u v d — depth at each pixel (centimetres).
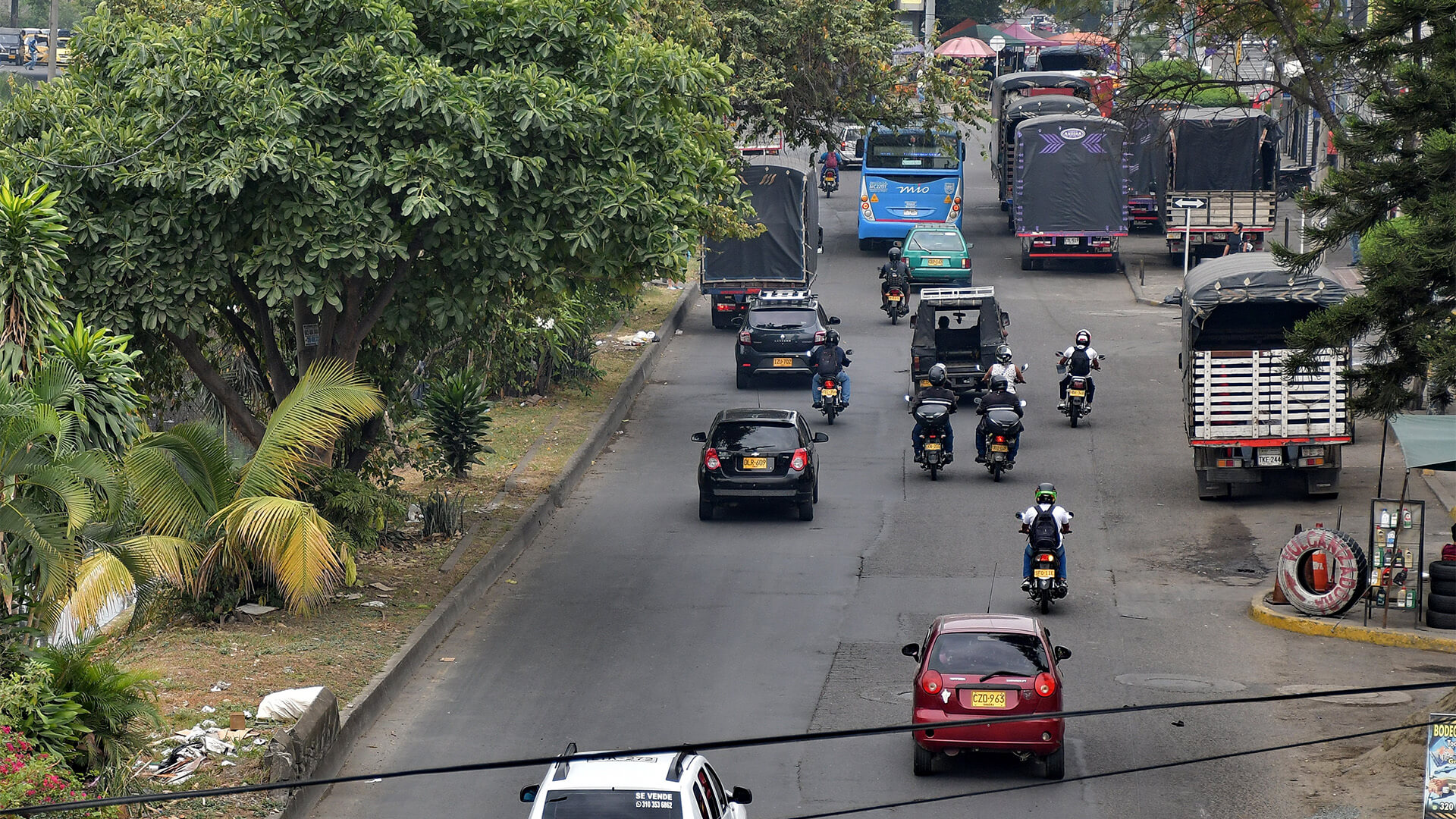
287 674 6812
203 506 7481
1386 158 8162
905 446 12162
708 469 9931
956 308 13675
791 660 7344
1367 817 5331
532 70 7594
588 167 7800
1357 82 10969
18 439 5288
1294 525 9825
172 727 6066
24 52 16562
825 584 8675
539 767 5978
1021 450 11894
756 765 6009
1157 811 5481
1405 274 6919
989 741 5688
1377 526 7806
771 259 16888
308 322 9075
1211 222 19012
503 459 11662
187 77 7462
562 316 11938
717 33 15725
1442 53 7319
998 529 9831
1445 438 7406
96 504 6097
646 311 17888
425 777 5878
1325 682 6969
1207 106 19250
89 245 7488
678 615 8112
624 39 8444
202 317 7856
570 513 10419
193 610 7606
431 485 10856
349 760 6078
